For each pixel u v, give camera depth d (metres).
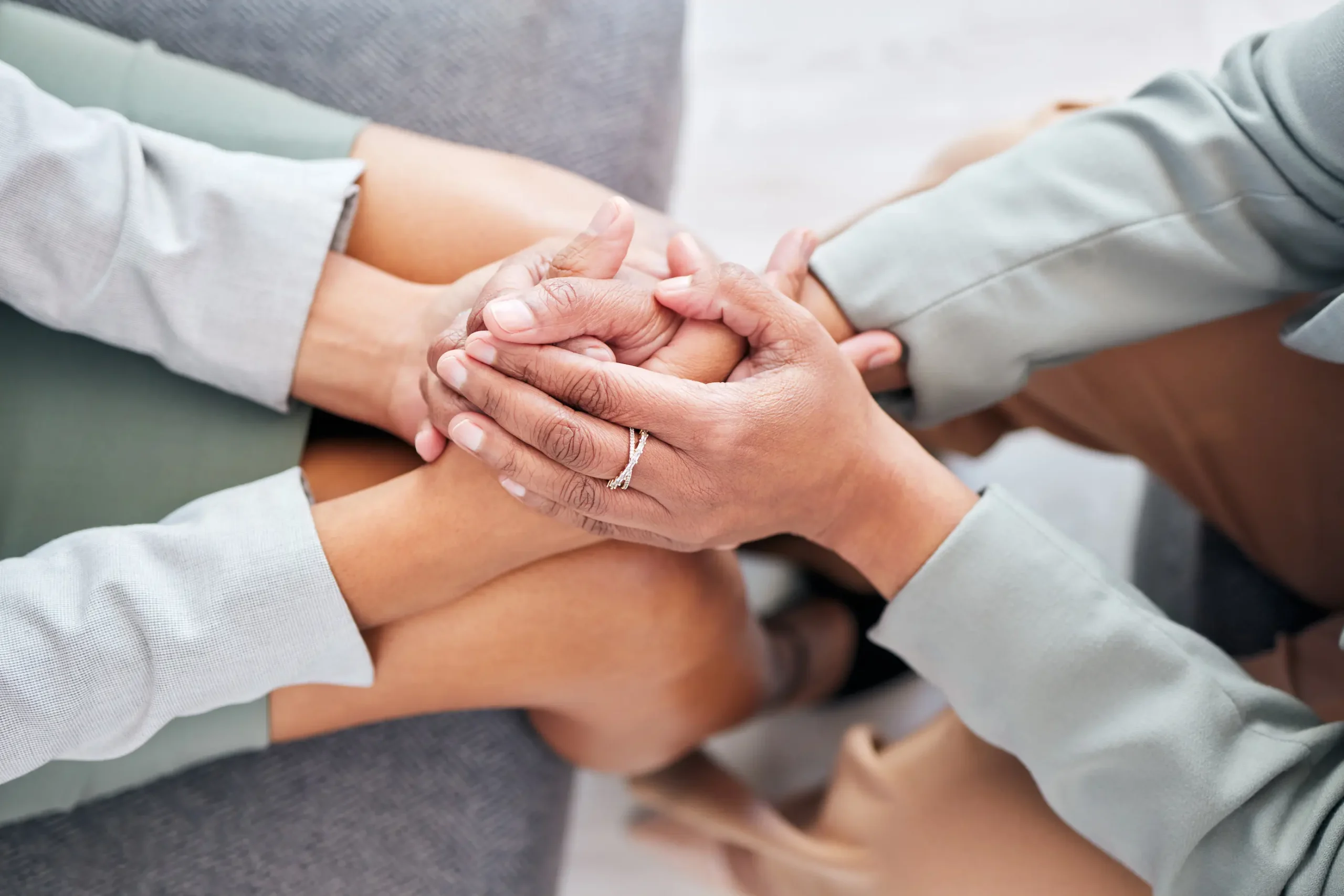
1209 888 0.74
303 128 0.90
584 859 1.34
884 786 0.96
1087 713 0.78
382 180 0.90
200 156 0.80
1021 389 1.05
